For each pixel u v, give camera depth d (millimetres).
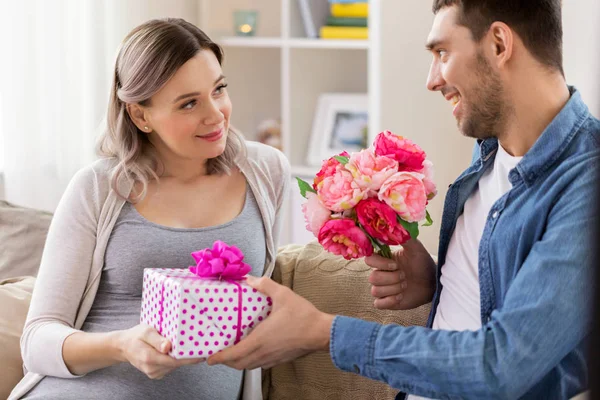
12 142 2998
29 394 1764
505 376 1286
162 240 1804
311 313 1442
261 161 1986
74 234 1800
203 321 1438
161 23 1780
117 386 1719
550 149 1400
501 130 1472
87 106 3189
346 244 1520
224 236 1846
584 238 1303
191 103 1752
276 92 4207
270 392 1985
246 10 3992
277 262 2023
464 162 3029
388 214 1476
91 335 1644
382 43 3059
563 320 1278
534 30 1397
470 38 1425
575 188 1344
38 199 3076
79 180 1847
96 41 3182
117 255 1803
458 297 1566
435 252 3041
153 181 1863
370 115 3184
